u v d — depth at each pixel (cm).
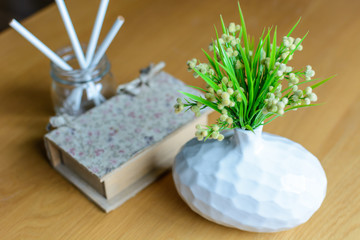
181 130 87
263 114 66
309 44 114
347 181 83
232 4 129
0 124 97
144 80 96
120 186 82
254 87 66
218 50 67
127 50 114
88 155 81
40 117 99
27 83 107
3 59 113
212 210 71
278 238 75
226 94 59
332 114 96
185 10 127
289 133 92
